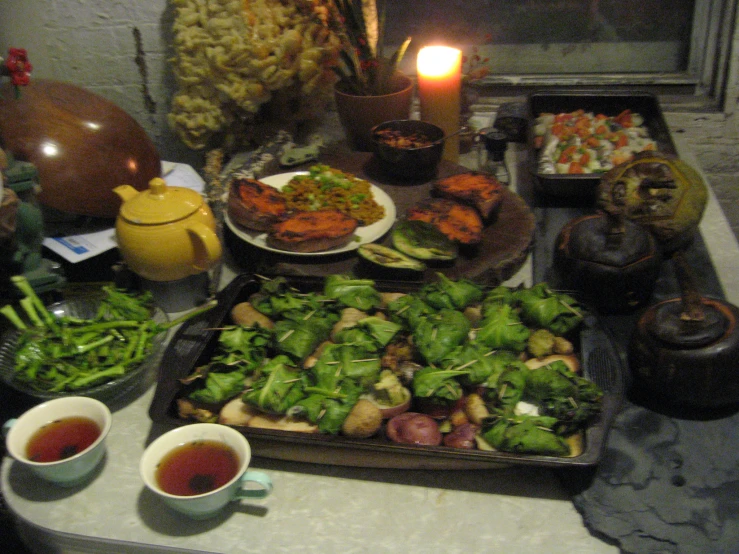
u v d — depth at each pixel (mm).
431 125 1372
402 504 834
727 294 1140
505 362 897
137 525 815
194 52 1400
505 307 953
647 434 877
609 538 769
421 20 1777
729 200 1805
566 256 1058
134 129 1238
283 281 1026
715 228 1319
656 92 1772
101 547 811
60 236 1188
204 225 1042
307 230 1135
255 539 797
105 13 1609
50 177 1128
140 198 1044
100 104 1216
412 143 1360
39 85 1204
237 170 1436
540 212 1345
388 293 1045
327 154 1460
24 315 1067
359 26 1421
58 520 823
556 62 1811
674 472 829
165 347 1057
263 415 864
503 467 811
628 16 1726
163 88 1716
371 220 1230
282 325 951
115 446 919
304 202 1261
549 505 824
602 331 958
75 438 851
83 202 1151
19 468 885
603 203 1182
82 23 1627
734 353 845
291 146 1498
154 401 873
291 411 851
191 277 1101
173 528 811
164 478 791
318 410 842
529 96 1605
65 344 948
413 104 1845
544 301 958
